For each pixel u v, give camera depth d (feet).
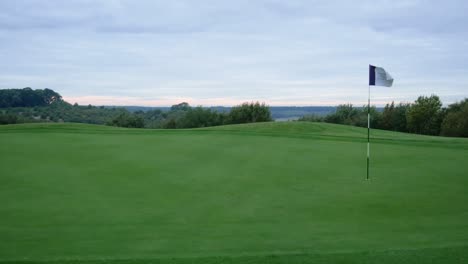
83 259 21.90
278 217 31.27
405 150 63.26
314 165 51.26
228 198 36.32
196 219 30.45
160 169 47.60
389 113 221.87
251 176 44.86
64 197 35.63
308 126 99.66
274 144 67.92
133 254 23.45
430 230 28.73
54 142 65.87
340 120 243.40
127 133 80.02
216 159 54.29
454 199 36.73
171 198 35.99
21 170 45.50
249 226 29.09
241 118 218.38
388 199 36.52
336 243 25.90
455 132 177.47
